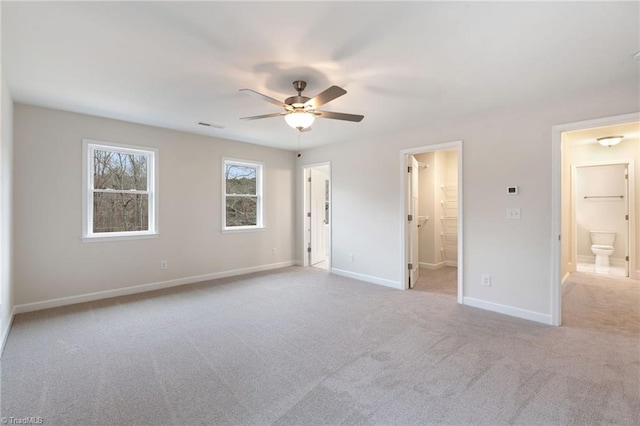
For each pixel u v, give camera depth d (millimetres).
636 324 3182
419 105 3461
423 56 2363
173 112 3773
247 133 4844
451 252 6406
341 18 1896
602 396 1973
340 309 3652
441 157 6422
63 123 3750
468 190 3832
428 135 4230
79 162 3867
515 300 3463
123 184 4312
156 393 2016
